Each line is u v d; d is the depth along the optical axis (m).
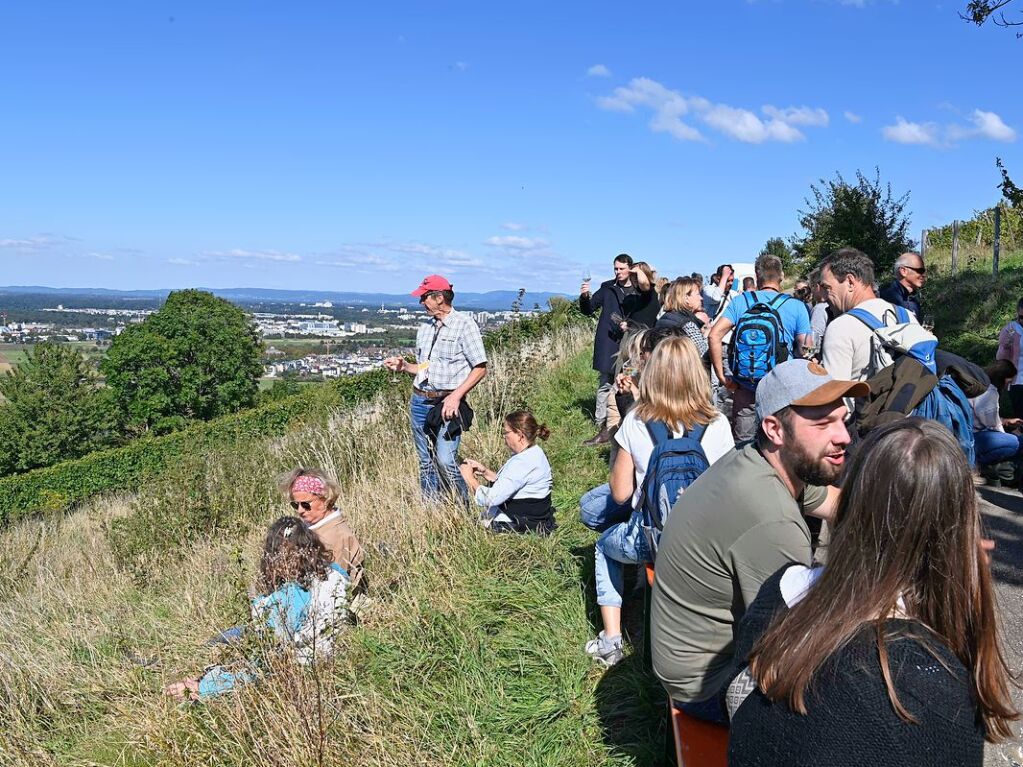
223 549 7.00
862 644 1.54
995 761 2.90
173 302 51.47
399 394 9.81
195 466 8.58
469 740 3.38
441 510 5.68
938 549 1.57
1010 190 9.12
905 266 5.74
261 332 54.84
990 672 1.57
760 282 5.87
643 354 5.21
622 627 4.11
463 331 6.13
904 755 1.46
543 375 12.23
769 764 1.61
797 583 1.95
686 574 2.59
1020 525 5.39
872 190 18.05
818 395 2.42
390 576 4.92
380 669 3.86
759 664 1.69
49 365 50.62
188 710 3.66
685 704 2.73
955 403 4.47
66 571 8.23
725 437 3.66
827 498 3.06
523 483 5.22
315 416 11.73
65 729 4.15
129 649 4.81
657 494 3.40
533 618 4.24
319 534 4.78
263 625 3.72
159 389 49.62
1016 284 14.41
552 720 3.48
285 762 3.18
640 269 8.25
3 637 5.64
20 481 28.27
